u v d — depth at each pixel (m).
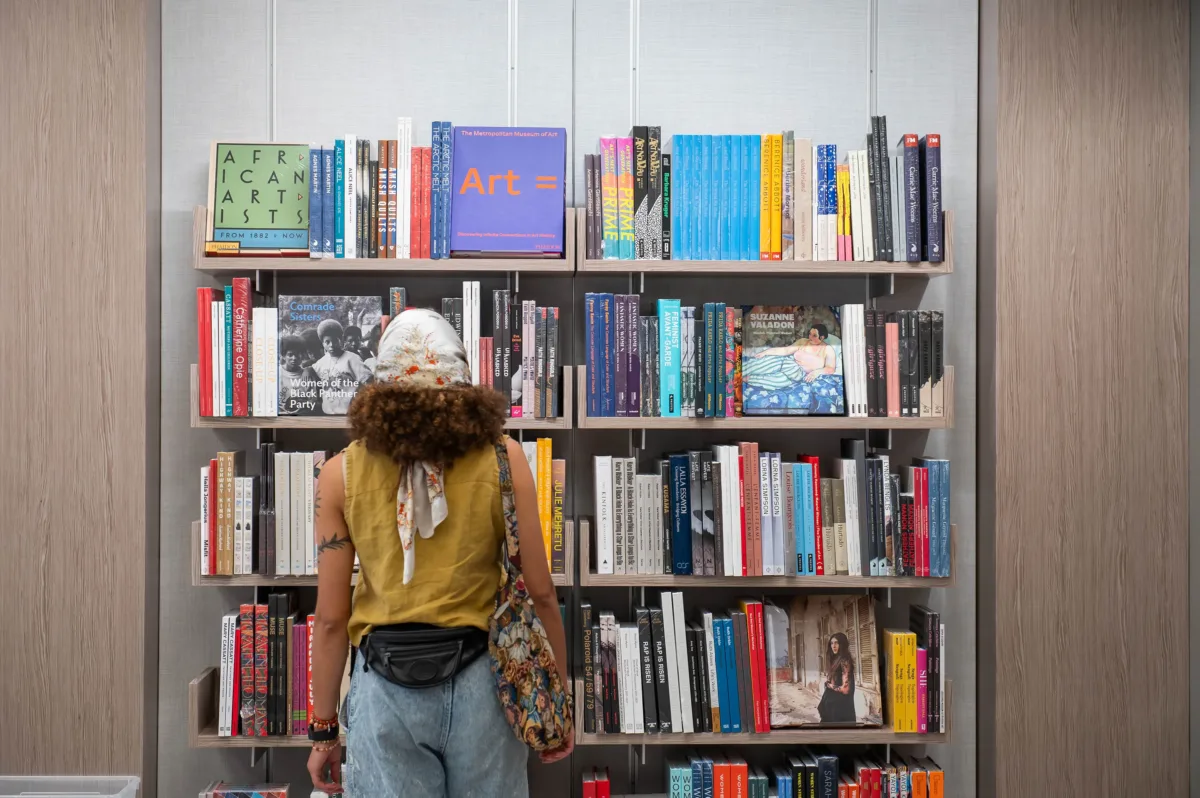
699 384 2.36
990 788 2.51
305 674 2.34
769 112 2.62
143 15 2.41
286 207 2.39
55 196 2.40
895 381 2.40
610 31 2.60
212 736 2.34
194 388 2.33
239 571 2.33
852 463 2.39
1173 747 2.46
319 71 2.56
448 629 1.53
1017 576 2.46
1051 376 2.47
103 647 2.40
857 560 2.39
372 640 1.53
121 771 2.40
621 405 2.36
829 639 2.45
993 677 2.49
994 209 2.49
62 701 2.39
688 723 2.36
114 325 2.41
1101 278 2.48
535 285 2.58
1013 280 2.48
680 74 2.61
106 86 2.41
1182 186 2.48
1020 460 2.47
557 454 2.60
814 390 2.43
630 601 2.57
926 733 2.40
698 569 2.35
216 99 2.54
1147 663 2.47
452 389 1.55
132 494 2.41
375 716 1.52
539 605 1.66
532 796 2.55
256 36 2.55
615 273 2.59
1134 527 2.47
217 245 2.34
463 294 2.36
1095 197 2.48
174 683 2.51
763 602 2.42
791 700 2.41
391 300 2.36
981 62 2.60
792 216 2.40
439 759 1.58
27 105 2.39
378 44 2.57
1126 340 2.47
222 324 2.33
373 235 2.36
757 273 2.44
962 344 2.61
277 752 2.54
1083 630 2.46
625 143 2.38
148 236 2.43
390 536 1.55
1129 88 2.49
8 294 2.39
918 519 2.38
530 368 2.34
